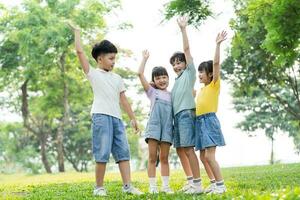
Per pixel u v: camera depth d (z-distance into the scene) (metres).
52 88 36.81
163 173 7.96
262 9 12.20
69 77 36.59
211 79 7.67
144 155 46.09
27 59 34.31
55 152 51.34
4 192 10.52
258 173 14.79
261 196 5.72
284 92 38.47
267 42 12.23
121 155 7.74
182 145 7.68
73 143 51.06
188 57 7.84
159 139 7.86
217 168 7.27
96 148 7.58
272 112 43.19
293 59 12.47
